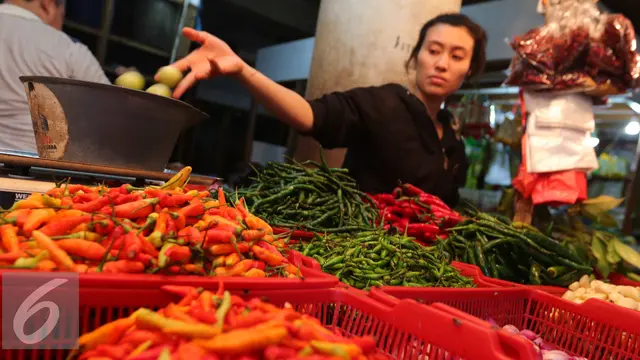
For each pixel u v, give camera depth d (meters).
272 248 1.38
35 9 3.03
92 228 1.13
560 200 2.91
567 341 1.67
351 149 3.01
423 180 2.83
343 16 3.54
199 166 7.67
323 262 1.78
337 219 2.32
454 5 3.58
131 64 4.75
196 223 1.28
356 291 1.32
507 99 5.24
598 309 1.62
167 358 0.83
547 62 2.84
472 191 4.79
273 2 6.81
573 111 2.92
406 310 1.15
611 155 5.58
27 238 1.11
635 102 4.62
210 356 0.85
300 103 2.52
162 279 1.04
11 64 2.82
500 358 0.94
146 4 4.50
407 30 3.43
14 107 2.87
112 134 1.73
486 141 4.79
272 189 2.40
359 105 2.72
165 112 1.79
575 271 2.29
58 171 1.71
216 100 7.54
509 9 4.58
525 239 2.31
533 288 1.82
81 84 1.62
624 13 4.20
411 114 2.81
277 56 6.09
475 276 2.01
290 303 1.20
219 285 1.07
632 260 2.70
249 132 7.57
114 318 1.06
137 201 1.23
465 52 2.81
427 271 1.91
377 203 2.56
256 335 0.87
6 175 1.58
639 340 1.50
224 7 6.65
